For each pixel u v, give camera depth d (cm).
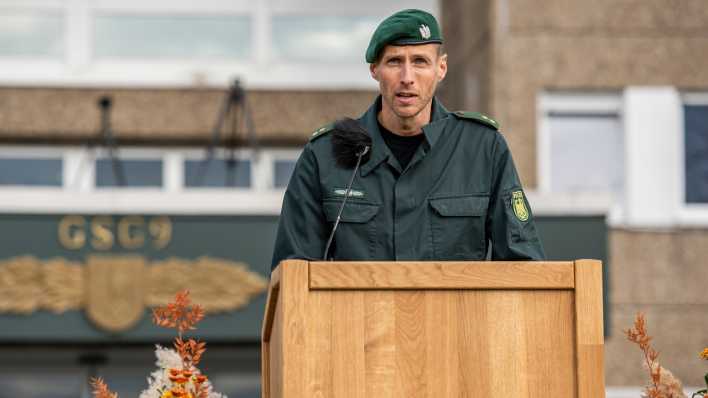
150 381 1496
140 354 3784
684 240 4103
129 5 4262
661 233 4103
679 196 4116
